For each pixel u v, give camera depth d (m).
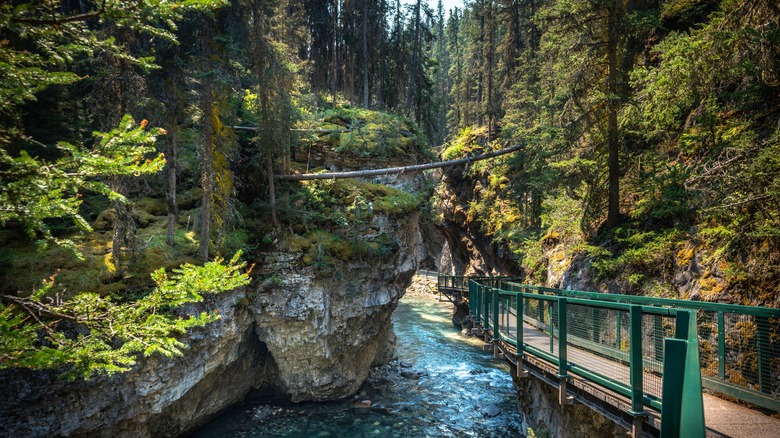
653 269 12.03
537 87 25.70
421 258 29.64
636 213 13.05
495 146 35.09
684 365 4.24
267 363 18.89
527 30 35.94
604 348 7.64
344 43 37.94
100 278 12.52
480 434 15.97
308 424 16.77
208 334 14.00
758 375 6.52
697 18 15.40
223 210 16.41
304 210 19.36
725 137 10.52
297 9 32.53
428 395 19.78
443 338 29.67
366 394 20.00
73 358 3.81
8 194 3.11
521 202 22.61
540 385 11.37
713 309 7.27
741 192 8.74
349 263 18.70
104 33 11.99
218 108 16.72
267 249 17.52
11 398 10.38
